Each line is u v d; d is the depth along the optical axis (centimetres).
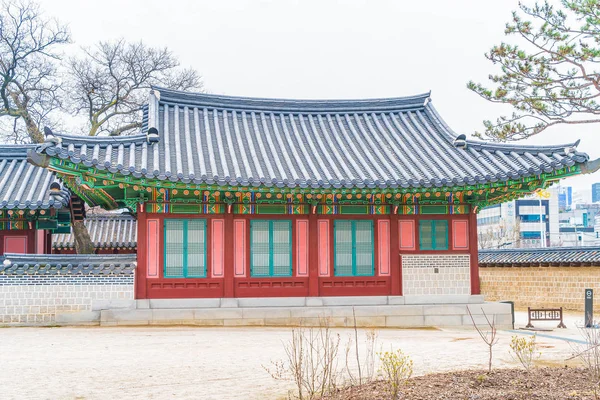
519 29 2031
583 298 3634
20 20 4097
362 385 1285
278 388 1309
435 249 2478
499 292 4131
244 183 2183
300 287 2409
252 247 2395
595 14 1944
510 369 1439
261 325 2319
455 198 2489
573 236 9788
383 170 2389
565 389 1209
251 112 2748
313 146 2550
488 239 8681
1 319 2227
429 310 2417
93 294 2278
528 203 9419
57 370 1465
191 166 2236
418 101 2889
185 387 1316
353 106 2847
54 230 2947
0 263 2350
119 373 1441
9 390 1277
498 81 2108
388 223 2481
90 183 2148
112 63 4534
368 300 2428
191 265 2344
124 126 4341
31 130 4009
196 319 2294
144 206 2320
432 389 1219
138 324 2264
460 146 2519
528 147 2400
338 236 2450
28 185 2648
